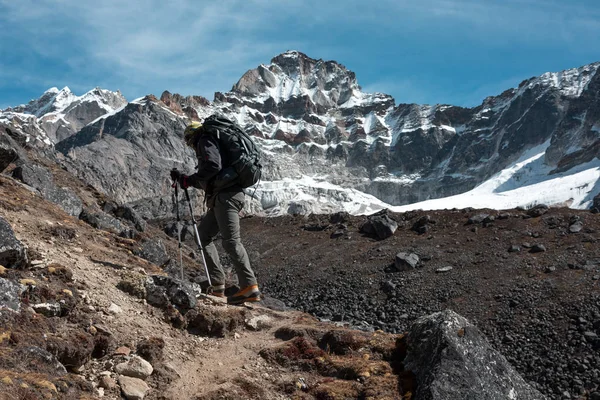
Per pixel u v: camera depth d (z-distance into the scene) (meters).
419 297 23.59
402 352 6.22
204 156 7.16
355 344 6.46
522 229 27.70
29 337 4.84
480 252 26.30
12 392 4.00
